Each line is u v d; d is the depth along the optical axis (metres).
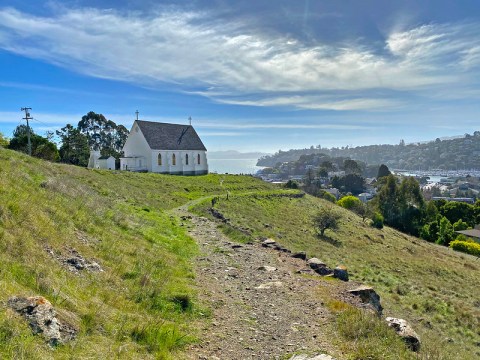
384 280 23.62
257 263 15.75
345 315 9.97
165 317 8.59
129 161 64.75
